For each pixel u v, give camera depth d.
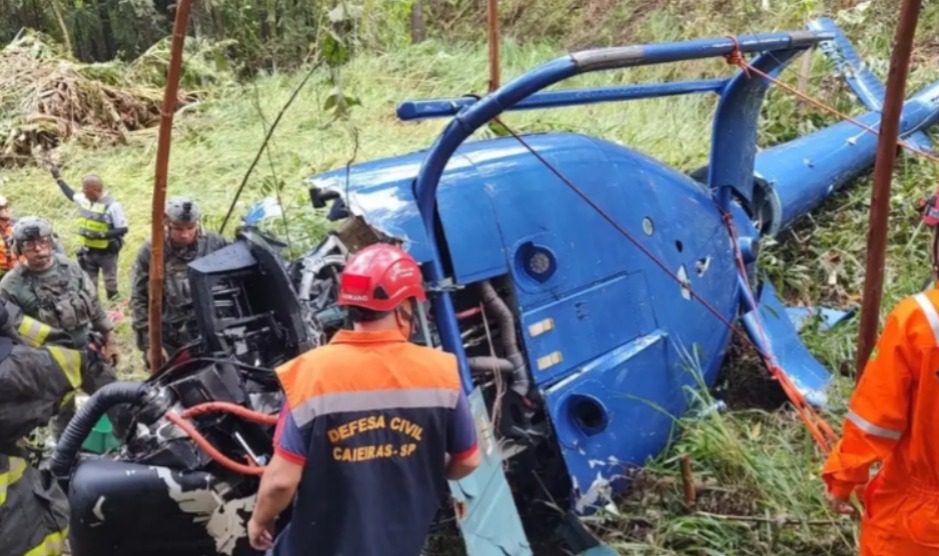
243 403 3.33
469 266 3.91
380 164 4.29
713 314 4.87
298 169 9.02
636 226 4.55
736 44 4.24
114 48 16.42
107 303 7.70
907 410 2.62
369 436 2.50
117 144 12.02
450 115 4.04
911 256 6.04
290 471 2.50
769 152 6.41
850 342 5.38
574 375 4.16
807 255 6.49
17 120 12.07
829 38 4.67
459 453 2.67
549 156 4.37
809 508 4.04
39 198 9.94
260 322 3.61
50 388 3.20
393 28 12.17
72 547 3.20
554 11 12.68
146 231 8.76
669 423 4.48
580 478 4.07
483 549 3.47
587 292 4.27
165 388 3.32
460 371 3.76
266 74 13.45
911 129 6.96
